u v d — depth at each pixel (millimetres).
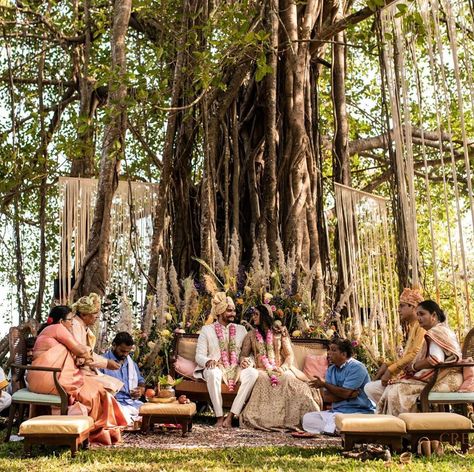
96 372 7766
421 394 6758
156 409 7664
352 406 7898
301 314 10578
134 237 11914
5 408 7660
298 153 12461
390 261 12203
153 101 10789
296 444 7215
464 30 9180
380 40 11008
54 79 15461
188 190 12617
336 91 13680
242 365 8914
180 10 12750
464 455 6328
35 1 14727
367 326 11656
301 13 12945
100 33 13820
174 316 10461
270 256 12031
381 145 16781
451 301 18766
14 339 7488
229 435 7910
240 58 11297
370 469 5594
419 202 19312
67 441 6148
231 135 12742
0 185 13391
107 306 10102
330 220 17516
